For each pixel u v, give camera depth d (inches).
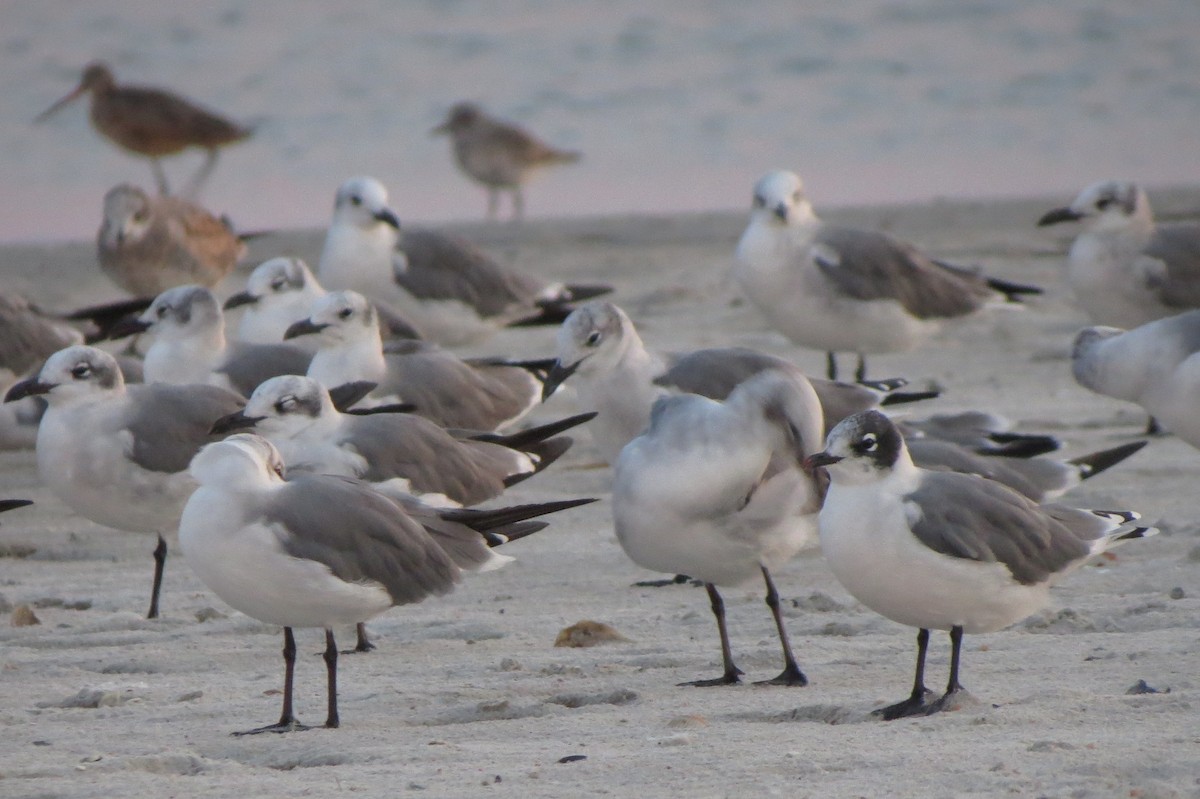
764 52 1748.3
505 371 637.3
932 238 1120.8
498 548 529.0
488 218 1304.1
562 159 1314.0
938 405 707.4
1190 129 1540.4
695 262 1076.5
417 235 792.3
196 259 904.9
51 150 1409.9
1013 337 851.4
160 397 514.3
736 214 1259.8
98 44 1664.6
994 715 341.1
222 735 353.4
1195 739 319.0
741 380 555.2
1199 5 1923.0
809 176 1402.6
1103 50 1776.6
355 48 1704.0
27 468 653.3
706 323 888.3
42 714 370.0
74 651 428.8
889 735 331.3
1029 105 1619.1
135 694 385.1
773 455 394.6
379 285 782.5
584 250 1123.3
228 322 917.2
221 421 485.7
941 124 1557.6
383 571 370.6
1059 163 1440.7
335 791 305.1
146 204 892.6
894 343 725.9
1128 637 409.4
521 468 525.0
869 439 357.4
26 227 1220.5
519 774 312.2
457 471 504.1
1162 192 1277.1
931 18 1878.7
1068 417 687.1
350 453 486.3
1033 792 290.8
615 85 1636.3
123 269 890.7
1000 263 1040.8
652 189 1381.6
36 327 685.3
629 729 346.0
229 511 363.6
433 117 1528.1
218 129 1207.6
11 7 1759.4
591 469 631.2
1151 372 581.0
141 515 506.6
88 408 503.8
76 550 545.3
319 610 366.6
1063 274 1005.8
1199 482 580.4
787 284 716.7
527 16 1843.0
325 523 365.4
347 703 377.7
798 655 411.8
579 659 412.8
